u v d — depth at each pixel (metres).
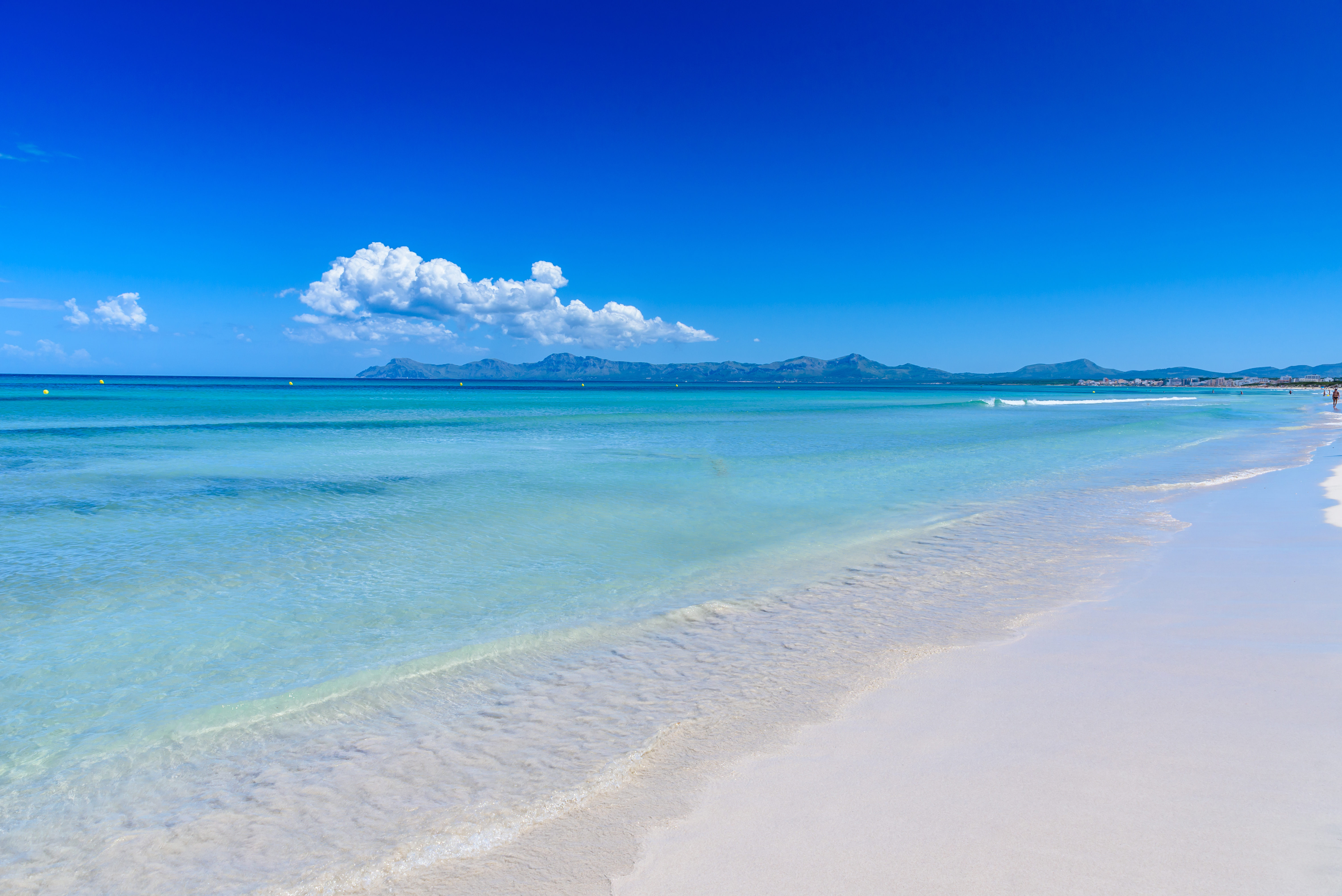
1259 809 3.49
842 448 26.44
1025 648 6.25
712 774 4.26
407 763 4.66
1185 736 4.32
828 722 4.90
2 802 4.38
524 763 4.57
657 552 10.90
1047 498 15.08
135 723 5.42
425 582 9.35
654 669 6.20
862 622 7.29
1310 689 4.96
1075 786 3.83
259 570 9.91
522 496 15.55
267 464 21.06
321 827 3.96
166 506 14.40
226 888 3.47
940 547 10.77
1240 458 22.36
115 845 3.91
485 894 3.27
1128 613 7.14
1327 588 7.60
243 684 6.16
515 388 194.62
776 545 11.24
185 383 169.50
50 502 14.69
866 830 3.55
